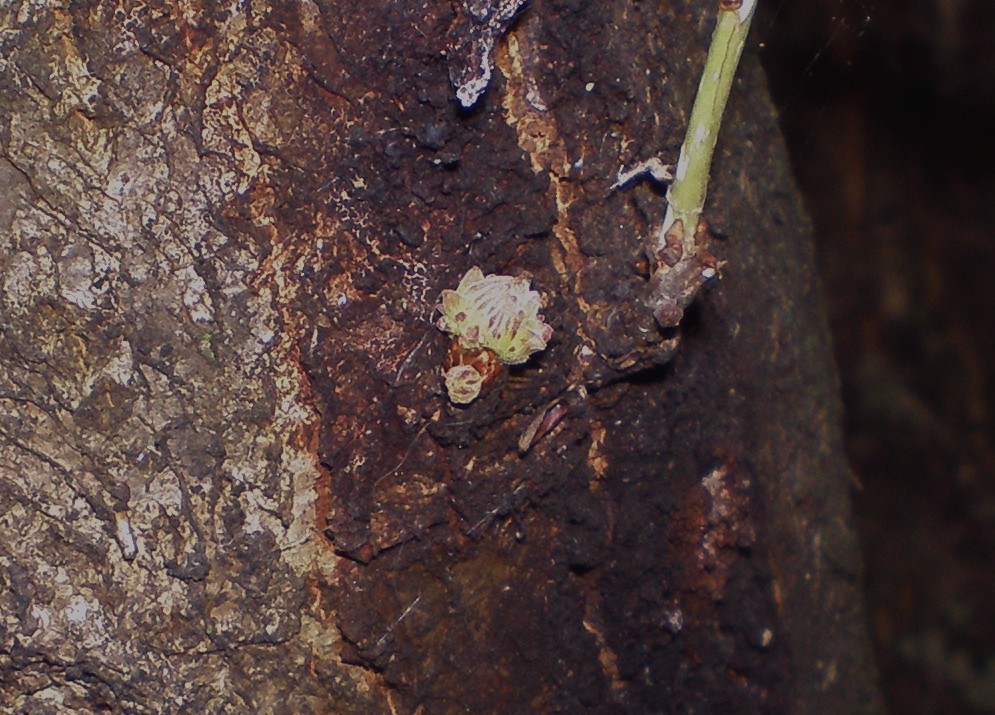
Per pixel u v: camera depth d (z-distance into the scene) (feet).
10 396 1.26
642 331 1.34
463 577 1.35
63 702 1.28
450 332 1.30
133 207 1.26
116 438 1.27
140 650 1.27
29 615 1.26
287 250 1.29
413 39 1.28
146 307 1.27
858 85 3.06
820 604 1.57
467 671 1.36
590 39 1.32
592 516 1.38
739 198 1.46
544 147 1.33
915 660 3.04
